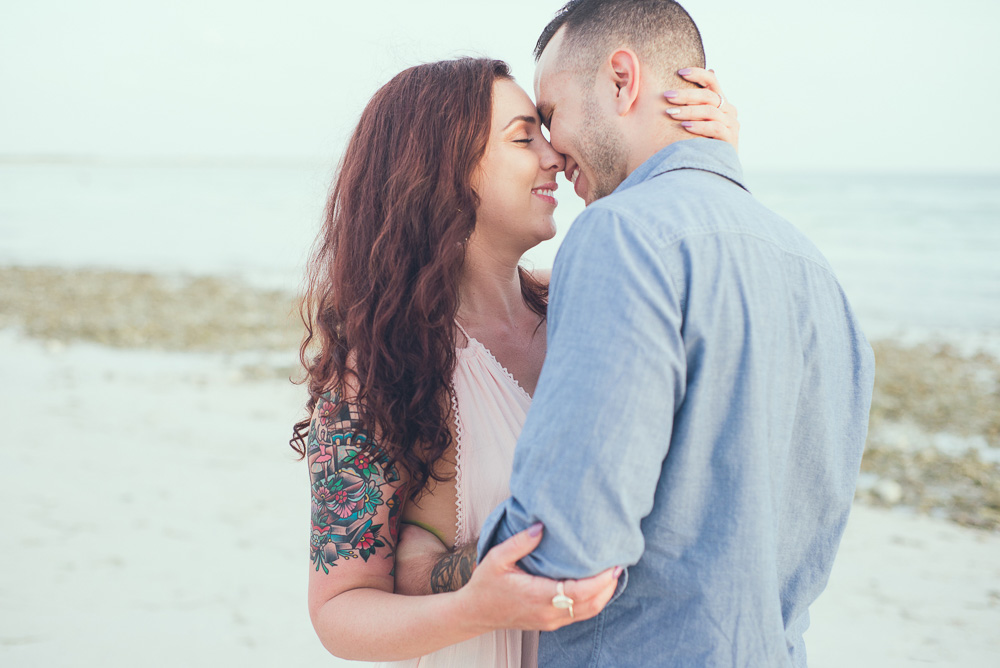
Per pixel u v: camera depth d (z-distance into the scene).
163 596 3.86
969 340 12.92
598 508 1.03
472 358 1.54
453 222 1.50
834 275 1.27
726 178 1.31
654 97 1.38
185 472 5.64
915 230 33.06
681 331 1.09
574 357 1.07
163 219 40.88
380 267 1.51
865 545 4.96
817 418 1.22
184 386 8.30
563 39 1.48
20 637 3.45
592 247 1.13
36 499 5.07
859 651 3.68
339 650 1.38
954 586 4.36
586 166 1.48
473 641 1.51
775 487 1.18
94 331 11.66
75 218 41.38
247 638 3.48
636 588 1.16
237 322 12.55
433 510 1.53
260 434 6.59
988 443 7.19
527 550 1.08
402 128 1.55
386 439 1.42
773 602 1.13
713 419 1.12
